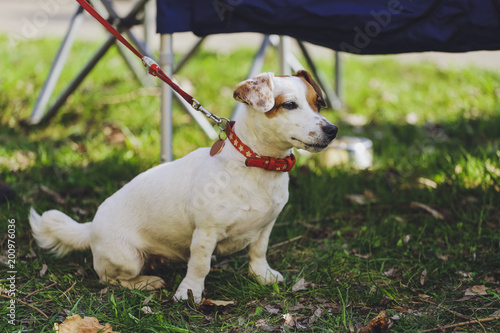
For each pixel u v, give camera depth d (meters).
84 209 3.87
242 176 2.70
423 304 2.79
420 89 6.74
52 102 5.82
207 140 5.04
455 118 5.59
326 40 3.50
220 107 5.88
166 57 3.62
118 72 6.79
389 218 3.74
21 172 4.32
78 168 4.45
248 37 10.07
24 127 5.33
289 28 3.49
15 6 11.98
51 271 3.09
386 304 2.79
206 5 3.43
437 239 3.50
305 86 2.66
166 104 3.72
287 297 2.89
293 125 2.58
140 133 5.19
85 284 3.03
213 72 7.05
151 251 3.03
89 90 6.20
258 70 5.33
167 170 2.95
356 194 4.14
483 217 3.63
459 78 7.11
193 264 2.83
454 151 4.75
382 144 5.05
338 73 6.16
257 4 3.40
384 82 7.01
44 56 7.48
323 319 2.64
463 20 3.27
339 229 3.67
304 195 3.99
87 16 11.30
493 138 5.09
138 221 2.96
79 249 3.15
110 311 2.73
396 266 3.21
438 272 3.12
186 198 2.84
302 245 3.50
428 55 8.74
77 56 7.41
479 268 3.16
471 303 2.79
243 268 3.25
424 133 5.32
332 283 2.97
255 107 2.52
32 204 3.77
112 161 4.54
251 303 2.83
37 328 2.56
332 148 4.68
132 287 3.00
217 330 2.59
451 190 4.01
